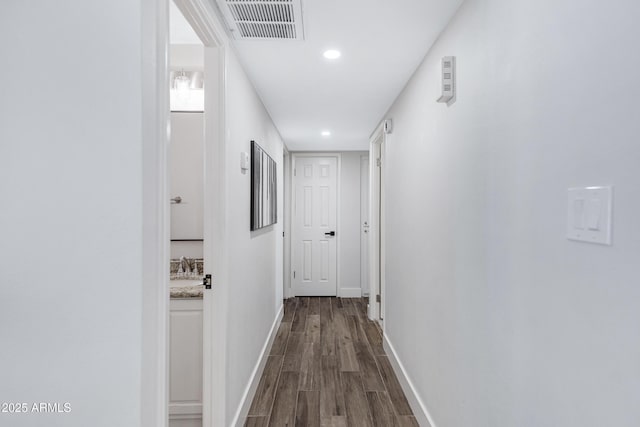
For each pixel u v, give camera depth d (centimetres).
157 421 101
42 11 95
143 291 94
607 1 76
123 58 93
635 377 70
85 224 94
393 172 300
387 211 325
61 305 95
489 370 130
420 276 218
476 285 140
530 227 104
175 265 246
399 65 222
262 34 183
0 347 96
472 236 144
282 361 308
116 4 93
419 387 219
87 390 94
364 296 539
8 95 95
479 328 138
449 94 163
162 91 103
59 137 94
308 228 538
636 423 70
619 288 73
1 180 95
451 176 167
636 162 69
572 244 87
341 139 448
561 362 91
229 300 184
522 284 109
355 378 276
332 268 540
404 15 165
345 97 284
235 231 199
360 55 208
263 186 287
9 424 95
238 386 206
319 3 155
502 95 120
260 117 286
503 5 119
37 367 95
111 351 94
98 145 94
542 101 98
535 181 102
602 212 77
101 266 94
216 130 172
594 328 80
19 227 95
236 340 201
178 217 247
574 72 85
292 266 538
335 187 538
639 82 68
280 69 227
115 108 93
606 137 76
